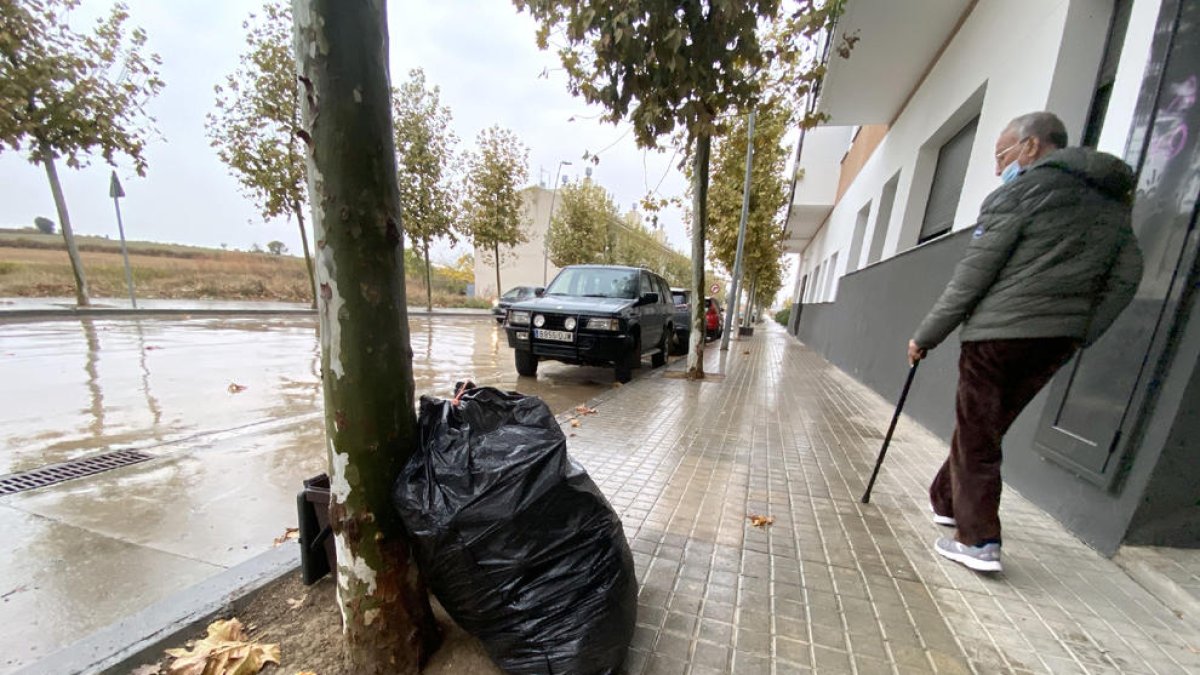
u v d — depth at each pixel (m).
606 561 1.60
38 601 1.94
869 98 7.93
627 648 1.67
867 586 2.22
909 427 5.06
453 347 10.56
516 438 1.57
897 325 6.15
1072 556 2.49
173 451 3.63
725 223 13.92
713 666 1.71
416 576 1.63
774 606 2.06
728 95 3.90
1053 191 2.01
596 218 28.42
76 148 10.42
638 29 3.30
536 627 1.52
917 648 1.83
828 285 14.19
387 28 1.41
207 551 2.35
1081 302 2.03
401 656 1.58
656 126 3.77
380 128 1.37
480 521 1.46
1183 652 1.84
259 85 13.27
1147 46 2.85
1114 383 2.48
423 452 1.54
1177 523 2.32
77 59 10.11
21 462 3.36
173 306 14.61
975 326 2.23
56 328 9.63
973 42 5.34
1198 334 2.13
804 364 10.45
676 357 11.37
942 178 6.57
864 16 5.86
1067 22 3.69
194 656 1.56
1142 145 2.53
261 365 6.95
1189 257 2.17
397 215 1.47
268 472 3.32
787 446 4.29
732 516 2.90
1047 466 2.99
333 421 1.46
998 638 1.89
